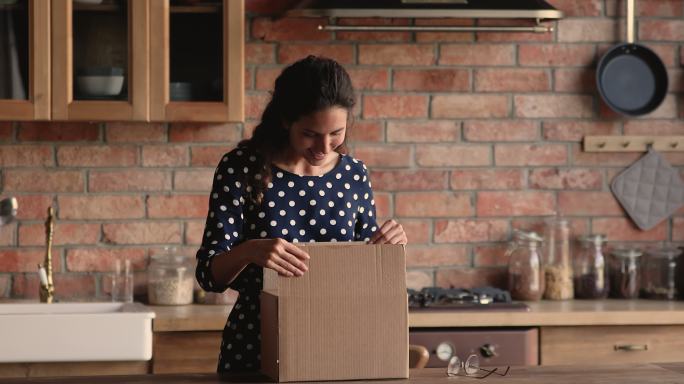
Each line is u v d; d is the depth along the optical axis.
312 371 1.96
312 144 2.22
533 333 3.40
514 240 3.92
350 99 2.19
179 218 3.81
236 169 2.32
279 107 2.24
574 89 3.95
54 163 3.76
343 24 3.84
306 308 1.95
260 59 3.82
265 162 2.32
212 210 2.31
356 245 2.01
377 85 3.86
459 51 3.89
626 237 3.99
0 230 3.74
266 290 2.09
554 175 3.95
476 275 3.92
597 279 3.81
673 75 3.99
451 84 3.89
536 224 3.94
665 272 3.85
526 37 3.92
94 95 3.52
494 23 3.91
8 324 3.00
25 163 3.75
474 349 3.36
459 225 3.91
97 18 3.52
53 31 3.49
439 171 3.90
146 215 3.80
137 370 3.28
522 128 3.93
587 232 3.96
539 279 3.76
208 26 3.56
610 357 3.44
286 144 2.35
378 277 1.99
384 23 3.86
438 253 3.91
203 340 3.33
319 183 2.39
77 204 3.77
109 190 3.78
